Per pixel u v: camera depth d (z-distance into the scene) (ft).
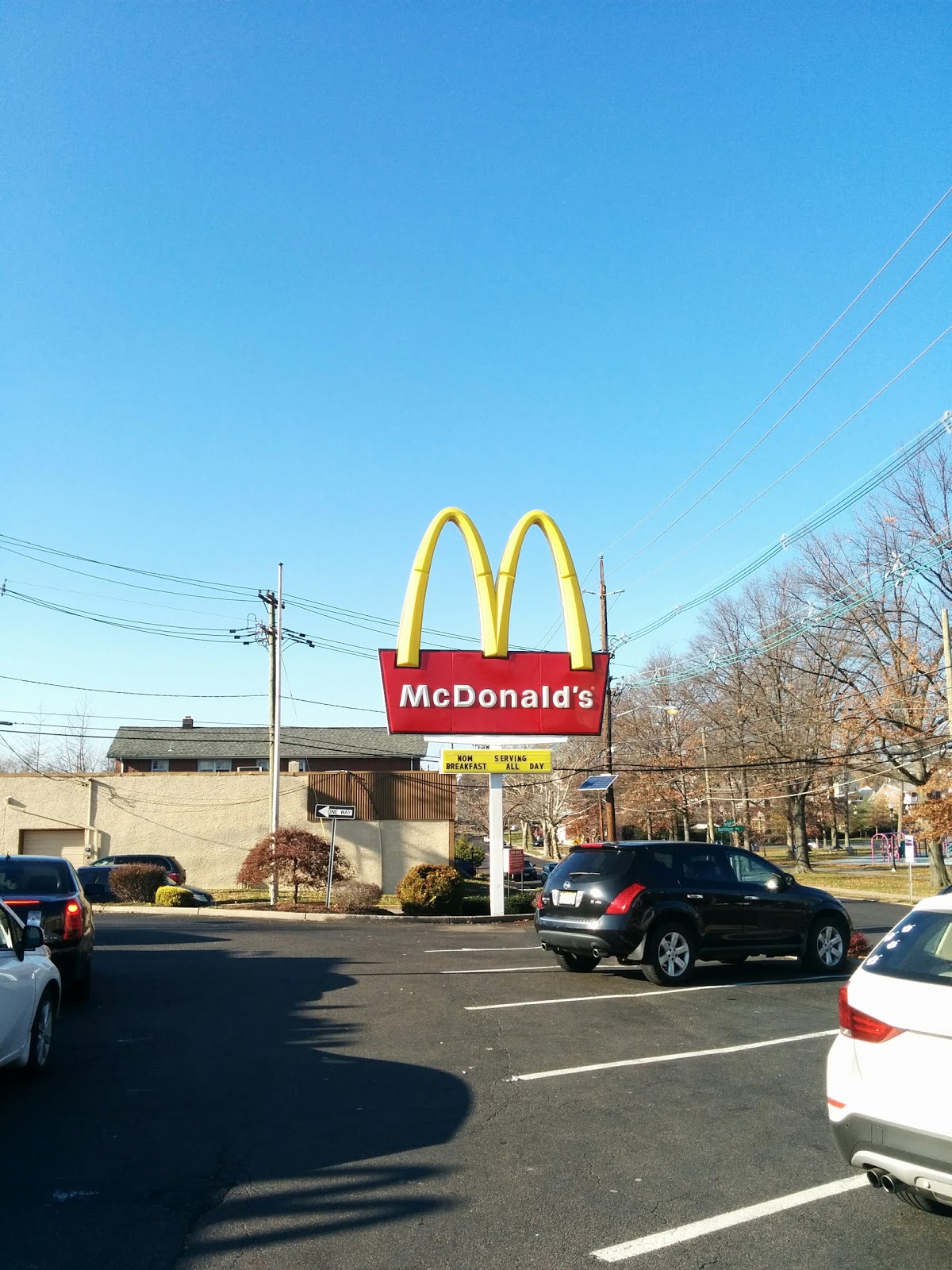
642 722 195.42
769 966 47.44
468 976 42.50
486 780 219.41
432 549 82.12
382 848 118.01
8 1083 24.82
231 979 41.47
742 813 206.80
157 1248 15.23
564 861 43.45
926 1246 15.57
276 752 100.42
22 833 116.57
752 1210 16.92
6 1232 15.74
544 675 81.51
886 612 130.72
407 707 80.07
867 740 139.85
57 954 34.68
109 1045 29.30
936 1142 14.71
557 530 83.97
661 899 40.42
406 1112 22.47
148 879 85.56
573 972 43.93
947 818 112.68
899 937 17.29
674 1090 24.49
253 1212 16.65
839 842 342.44
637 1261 14.94
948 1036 14.94
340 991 38.50
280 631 103.14
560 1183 18.04
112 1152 19.67
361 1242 15.48
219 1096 23.77
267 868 92.22
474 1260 14.92
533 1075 25.88
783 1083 25.14
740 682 184.85
